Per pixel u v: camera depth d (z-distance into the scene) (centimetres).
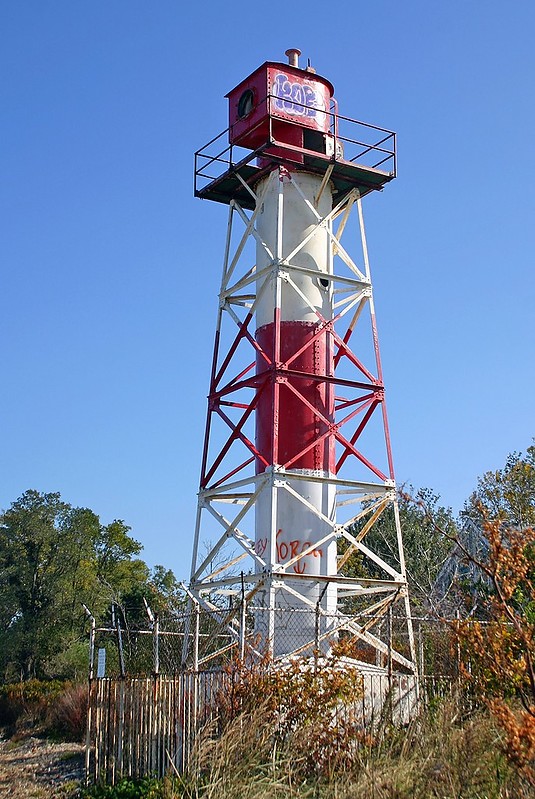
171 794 1769
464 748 1553
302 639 2348
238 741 1728
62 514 7944
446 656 2078
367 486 2492
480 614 2516
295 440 2503
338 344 2591
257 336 2623
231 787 1622
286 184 2662
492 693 1717
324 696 1873
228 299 2716
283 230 2634
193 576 2528
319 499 2486
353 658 2355
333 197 2819
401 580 2431
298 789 1664
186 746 1945
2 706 4662
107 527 8662
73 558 7625
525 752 1382
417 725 1762
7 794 2350
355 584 2717
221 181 2738
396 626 2625
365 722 1897
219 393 2628
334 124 2694
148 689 2080
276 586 2272
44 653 6938
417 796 1471
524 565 1546
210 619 2802
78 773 2589
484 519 1591
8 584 7388
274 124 2669
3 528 7681
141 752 2064
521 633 1396
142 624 3531
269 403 2516
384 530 4719
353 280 2650
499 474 4241
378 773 1544
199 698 1973
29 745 3588
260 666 1944
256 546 2486
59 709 4016
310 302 2589
